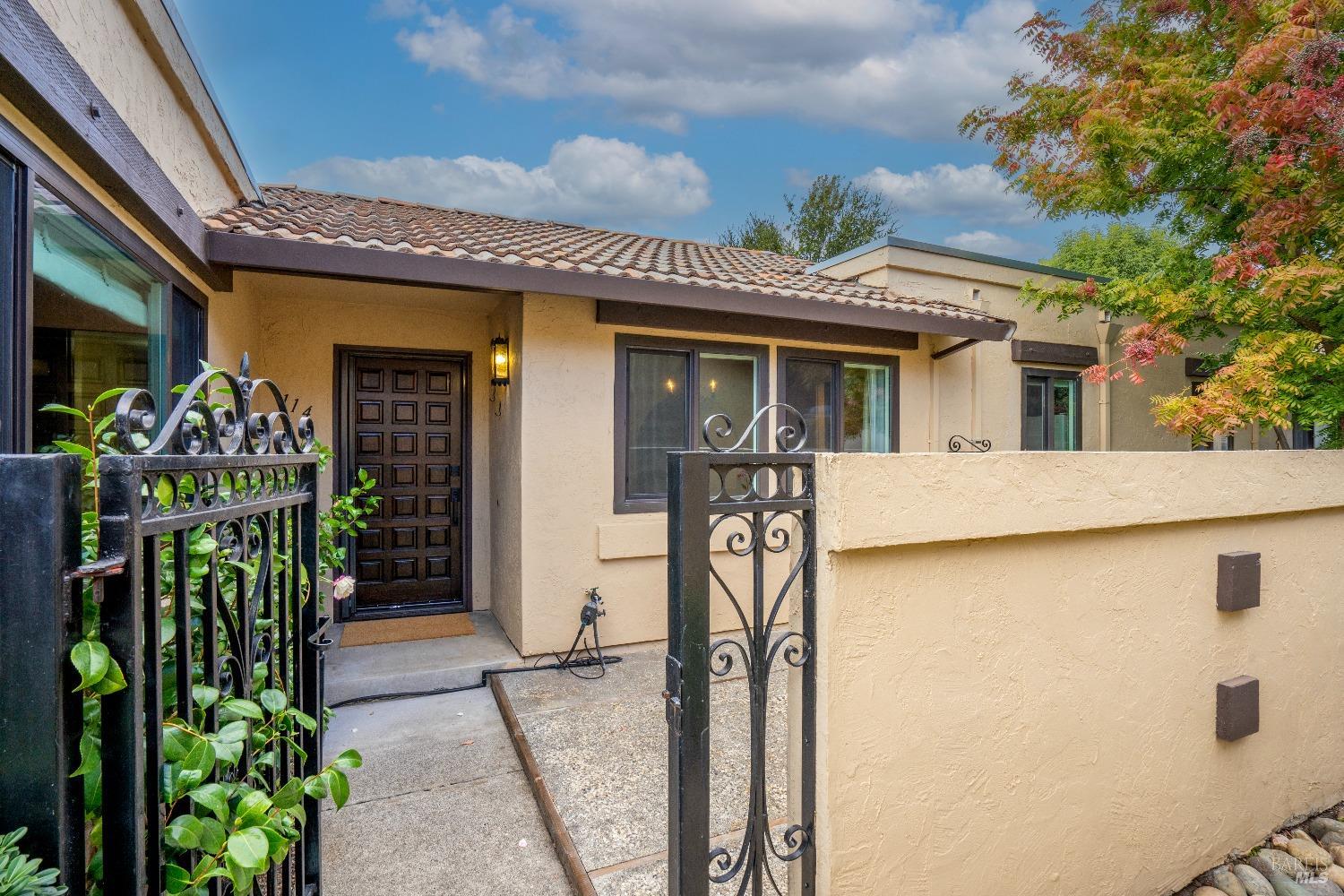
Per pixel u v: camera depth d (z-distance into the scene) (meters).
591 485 4.80
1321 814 2.79
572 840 2.52
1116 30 5.41
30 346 1.92
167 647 1.32
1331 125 3.81
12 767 0.82
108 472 0.91
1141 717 2.15
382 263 3.84
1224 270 4.31
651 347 5.05
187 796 1.14
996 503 1.76
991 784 1.83
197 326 3.60
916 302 6.10
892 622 1.65
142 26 2.70
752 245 22.05
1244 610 2.43
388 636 5.05
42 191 2.04
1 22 1.61
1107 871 2.10
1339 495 2.66
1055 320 7.26
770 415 5.52
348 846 2.60
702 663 1.48
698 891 1.47
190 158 3.44
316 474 2.02
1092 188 5.39
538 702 3.90
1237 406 3.91
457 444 5.88
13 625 0.83
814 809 1.58
